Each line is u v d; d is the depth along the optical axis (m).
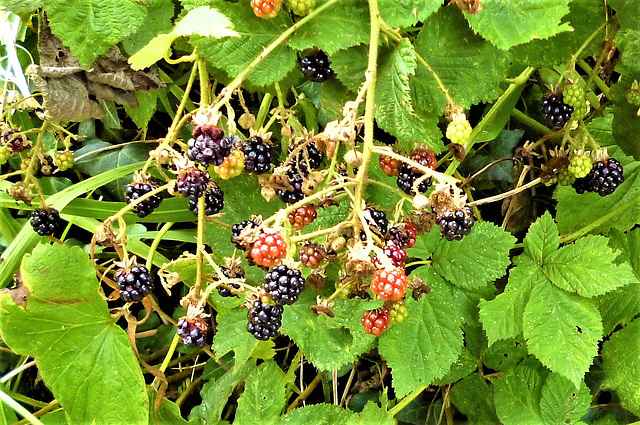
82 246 0.88
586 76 0.87
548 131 0.87
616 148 0.84
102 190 0.87
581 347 0.77
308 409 0.79
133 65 0.69
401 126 0.72
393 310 0.72
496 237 0.78
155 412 0.78
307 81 0.83
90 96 0.78
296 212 0.70
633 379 0.81
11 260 0.81
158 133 0.89
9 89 0.83
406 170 0.72
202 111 0.67
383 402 0.79
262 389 0.79
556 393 0.80
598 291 0.77
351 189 0.73
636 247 0.82
